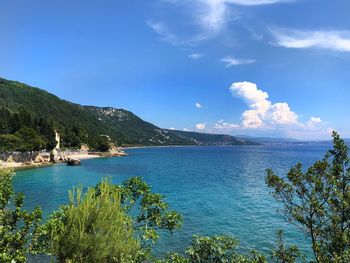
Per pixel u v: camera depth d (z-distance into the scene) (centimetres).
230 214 3266
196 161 12575
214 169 8831
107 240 1108
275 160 13050
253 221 2989
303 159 13738
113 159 13938
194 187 5241
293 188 1230
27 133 11544
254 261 1503
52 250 1123
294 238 2494
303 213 1215
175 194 4544
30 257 1922
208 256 1575
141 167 9606
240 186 5334
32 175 7131
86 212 1128
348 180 1136
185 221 2978
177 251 2214
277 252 1431
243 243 2383
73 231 1108
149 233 1519
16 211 1155
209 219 3066
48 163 10419
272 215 3209
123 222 1235
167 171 8306
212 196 4356
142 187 1711
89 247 1073
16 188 5119
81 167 9494
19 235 1060
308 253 2177
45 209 3544
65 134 16962
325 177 1164
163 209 1688
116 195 1239
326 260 1093
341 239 1066
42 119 14625
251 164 10800
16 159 9569
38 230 1153
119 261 1109
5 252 1006
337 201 1120
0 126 12025
